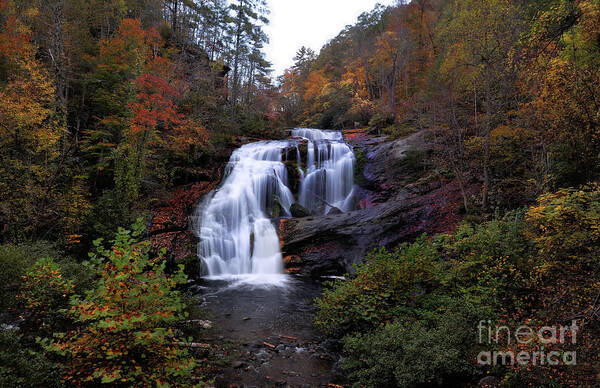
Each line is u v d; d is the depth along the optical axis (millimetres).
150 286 4453
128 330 4148
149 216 14734
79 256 12172
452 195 12969
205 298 9578
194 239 13680
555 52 8289
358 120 35031
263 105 47188
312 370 5539
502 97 11328
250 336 6906
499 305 6094
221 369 5453
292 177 19156
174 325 6938
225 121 25641
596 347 4359
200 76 25797
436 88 15250
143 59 19672
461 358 4840
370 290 7047
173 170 18078
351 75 41031
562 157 8938
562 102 8203
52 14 18703
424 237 8805
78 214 12898
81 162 15109
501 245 7375
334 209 16156
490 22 12680
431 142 14125
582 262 5555
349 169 18594
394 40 33875
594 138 7777
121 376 3822
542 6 8234
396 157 17203
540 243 6047
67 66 19094
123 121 16609
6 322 5602
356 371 5238
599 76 7598
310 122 46906
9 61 17484
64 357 4590
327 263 12180
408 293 6863
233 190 17328
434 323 5973
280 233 13750
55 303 6328
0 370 3588
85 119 19094
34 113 12281
